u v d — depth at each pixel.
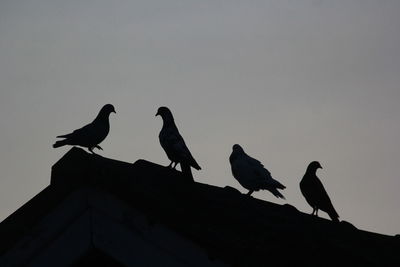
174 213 9.65
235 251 9.71
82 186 9.65
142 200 9.62
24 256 9.47
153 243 9.61
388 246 15.31
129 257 9.59
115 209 9.67
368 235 16.11
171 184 12.34
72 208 9.65
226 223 11.26
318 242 12.33
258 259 9.98
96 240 9.64
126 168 10.61
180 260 9.59
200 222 10.02
